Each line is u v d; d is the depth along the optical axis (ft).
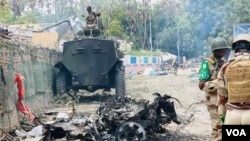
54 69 57.77
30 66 42.39
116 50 57.00
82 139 28.76
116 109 29.66
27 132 30.81
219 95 17.04
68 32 124.47
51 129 29.73
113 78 57.26
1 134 27.78
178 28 201.87
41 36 92.89
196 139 29.55
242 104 15.78
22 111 34.42
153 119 28.22
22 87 34.37
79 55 55.31
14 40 37.27
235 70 15.97
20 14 189.26
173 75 123.34
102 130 28.63
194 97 58.54
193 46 163.94
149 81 97.09
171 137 30.07
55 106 51.24
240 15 111.14
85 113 41.73
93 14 63.98
